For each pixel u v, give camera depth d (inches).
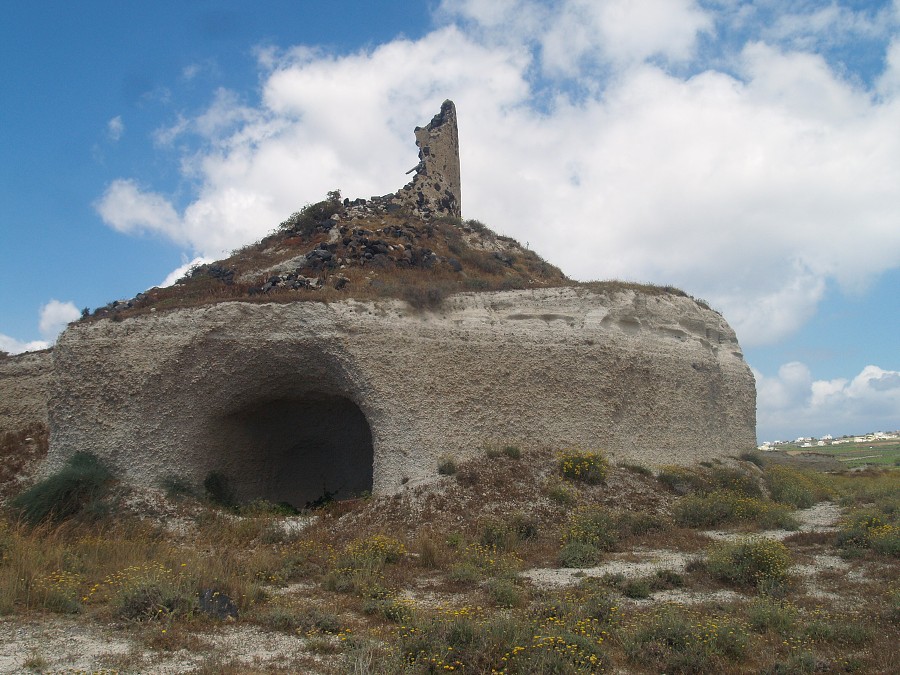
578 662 311.4
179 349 744.3
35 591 412.2
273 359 753.0
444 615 367.6
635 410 901.8
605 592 437.7
